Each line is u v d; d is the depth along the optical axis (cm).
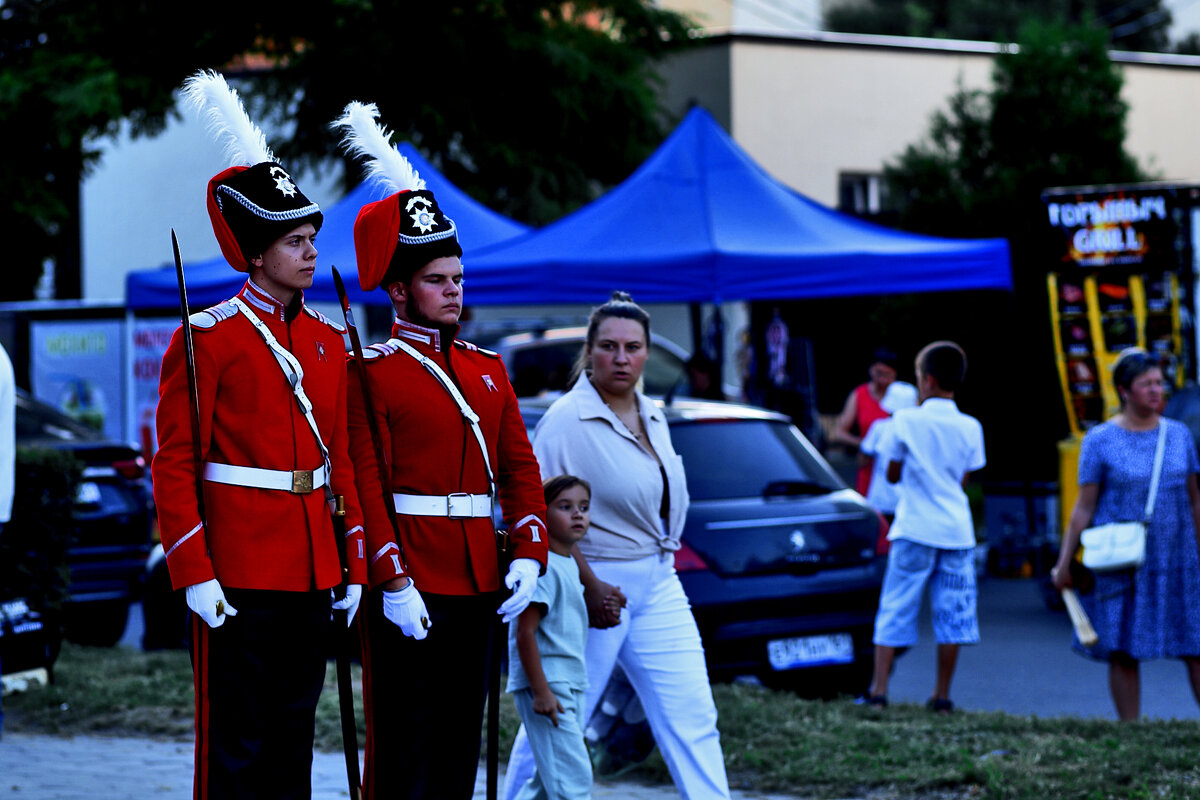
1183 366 2911
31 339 3891
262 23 4872
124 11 4931
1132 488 1658
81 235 6194
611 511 1206
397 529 994
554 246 2527
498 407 1058
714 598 1731
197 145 5928
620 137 5256
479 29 4891
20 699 1764
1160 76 6009
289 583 938
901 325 3575
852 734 1530
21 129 4897
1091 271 2906
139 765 1477
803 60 5612
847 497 1912
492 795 1132
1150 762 1354
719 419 1917
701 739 1206
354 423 1005
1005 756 1411
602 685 1192
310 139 4959
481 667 1048
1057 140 3534
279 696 960
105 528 2439
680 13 5494
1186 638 1647
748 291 2458
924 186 3625
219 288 2752
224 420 934
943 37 9094
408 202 1020
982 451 1784
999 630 2527
